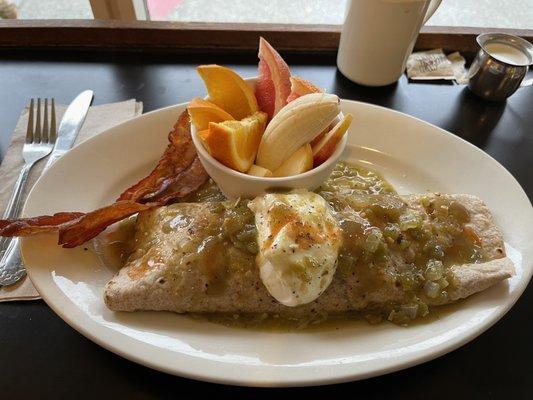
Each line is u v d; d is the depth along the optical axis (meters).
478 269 0.26
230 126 0.26
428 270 0.26
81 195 0.29
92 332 0.22
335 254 0.24
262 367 0.21
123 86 0.40
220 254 0.25
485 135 0.38
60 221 0.26
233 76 0.28
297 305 0.24
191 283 0.24
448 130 0.38
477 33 0.45
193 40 0.43
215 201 0.30
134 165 0.32
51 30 0.41
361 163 0.35
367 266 0.25
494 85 0.40
